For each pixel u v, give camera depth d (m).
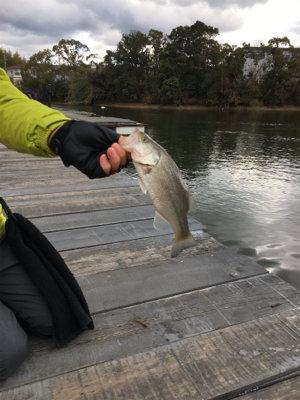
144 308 1.98
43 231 3.03
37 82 56.44
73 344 1.67
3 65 80.56
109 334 1.76
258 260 3.92
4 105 1.18
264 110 44.31
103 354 1.62
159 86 46.12
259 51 48.22
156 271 2.39
